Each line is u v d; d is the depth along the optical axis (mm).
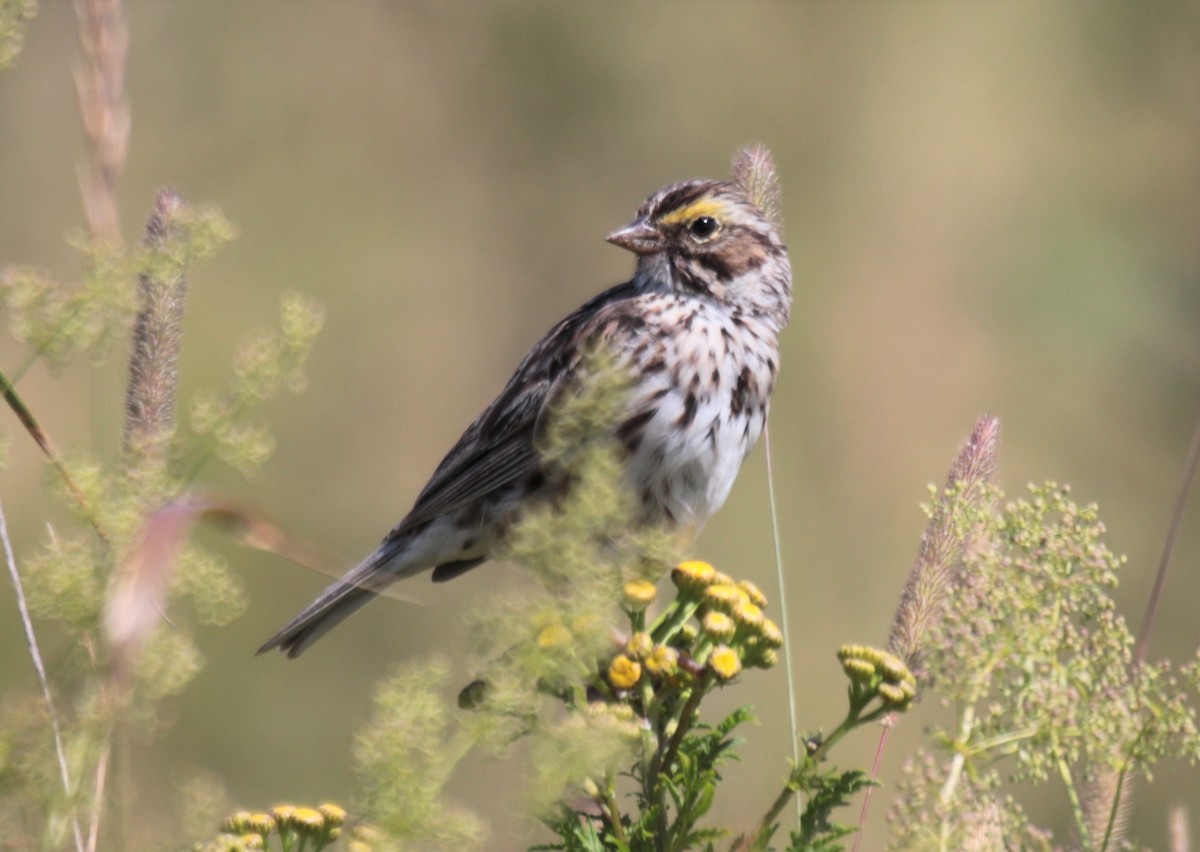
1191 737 5055
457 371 20047
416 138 21203
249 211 19938
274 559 14305
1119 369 19828
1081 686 5121
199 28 20344
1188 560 17953
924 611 5879
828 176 21406
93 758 3836
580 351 8078
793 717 5355
